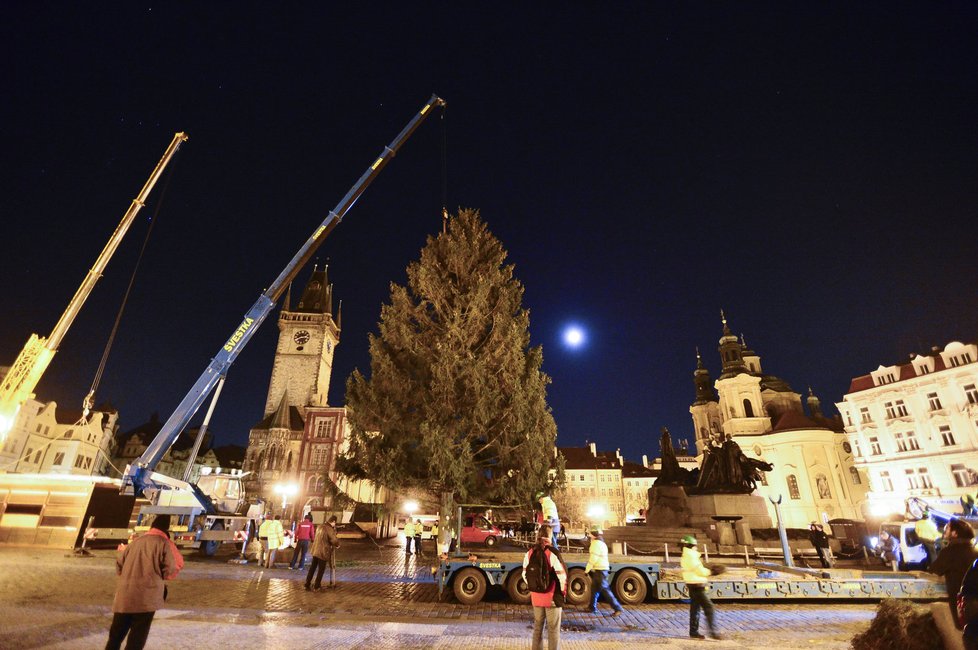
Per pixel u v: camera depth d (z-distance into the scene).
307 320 94.12
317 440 77.44
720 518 23.66
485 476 21.31
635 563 13.20
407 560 22.08
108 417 86.94
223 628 8.39
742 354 88.19
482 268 24.52
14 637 6.96
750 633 9.70
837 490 63.94
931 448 48.53
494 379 21.22
